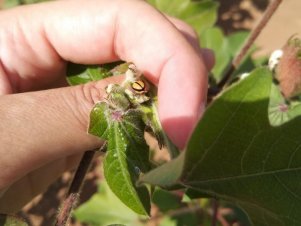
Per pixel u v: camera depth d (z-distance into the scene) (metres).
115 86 0.09
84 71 0.12
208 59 0.14
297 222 0.06
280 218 0.06
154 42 0.11
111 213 0.19
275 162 0.06
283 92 0.12
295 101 0.13
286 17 0.30
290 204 0.06
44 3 0.12
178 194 0.18
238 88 0.05
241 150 0.06
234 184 0.06
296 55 0.11
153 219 0.21
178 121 0.09
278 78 0.11
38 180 0.15
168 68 0.10
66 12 0.11
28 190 0.15
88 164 0.10
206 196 0.08
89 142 0.10
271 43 0.30
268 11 0.12
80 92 0.10
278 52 0.12
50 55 0.12
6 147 0.09
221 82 0.13
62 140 0.09
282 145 0.06
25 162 0.09
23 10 0.12
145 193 0.09
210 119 0.05
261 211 0.06
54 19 0.12
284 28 0.30
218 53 0.18
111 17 0.11
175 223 0.18
